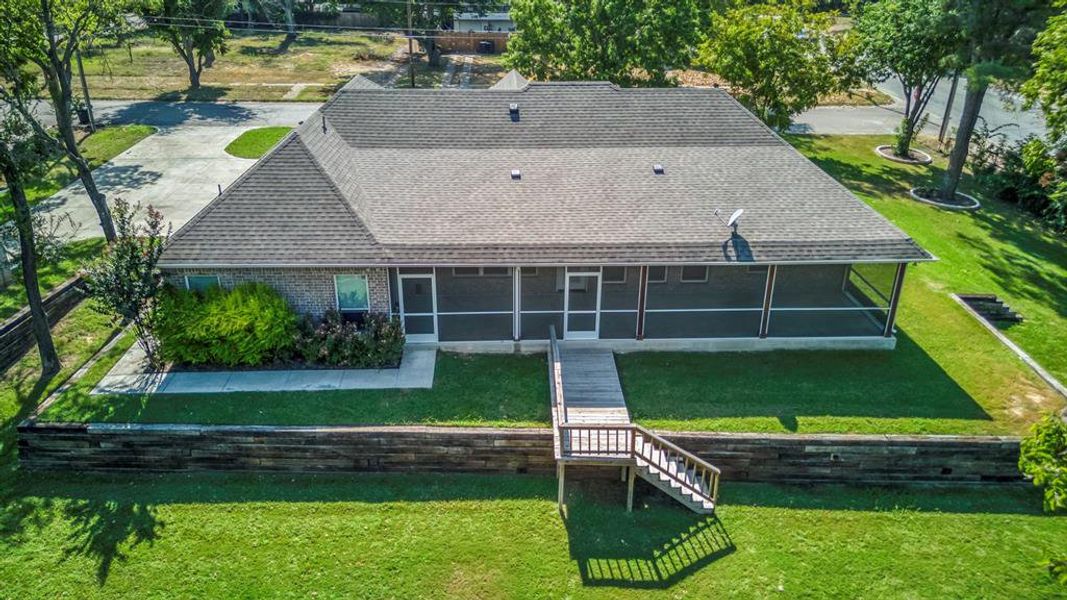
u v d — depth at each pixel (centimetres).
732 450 1586
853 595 1319
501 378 1786
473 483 1577
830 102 4603
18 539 1391
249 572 1335
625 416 1653
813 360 1886
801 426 1620
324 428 1573
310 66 5512
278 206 1834
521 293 2073
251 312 1731
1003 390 1777
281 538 1412
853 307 1977
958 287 2327
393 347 1800
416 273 1822
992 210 2983
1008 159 3116
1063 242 2711
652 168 2133
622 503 1529
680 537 1443
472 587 1316
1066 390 1775
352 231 1798
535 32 3494
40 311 1794
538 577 1341
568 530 1452
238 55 5772
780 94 3331
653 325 1952
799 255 1805
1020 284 2391
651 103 2380
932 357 1912
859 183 3222
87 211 2748
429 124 2283
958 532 1475
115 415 1598
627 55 3447
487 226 1864
